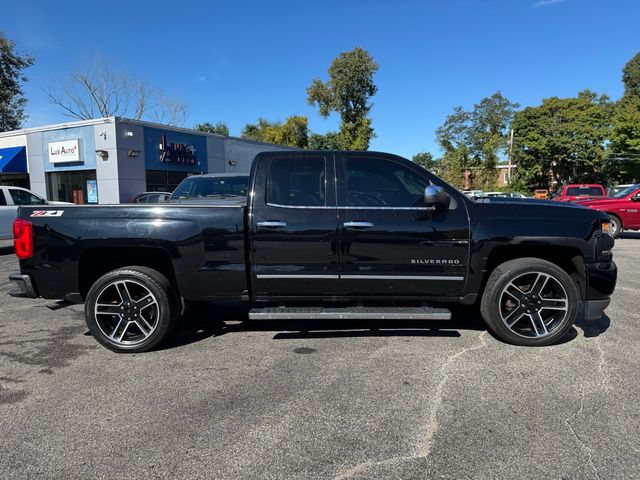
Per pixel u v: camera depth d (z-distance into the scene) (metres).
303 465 2.59
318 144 45.72
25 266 4.41
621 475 2.47
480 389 3.50
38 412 3.24
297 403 3.32
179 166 21.89
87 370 3.99
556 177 44.56
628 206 13.66
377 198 4.40
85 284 4.67
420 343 4.55
